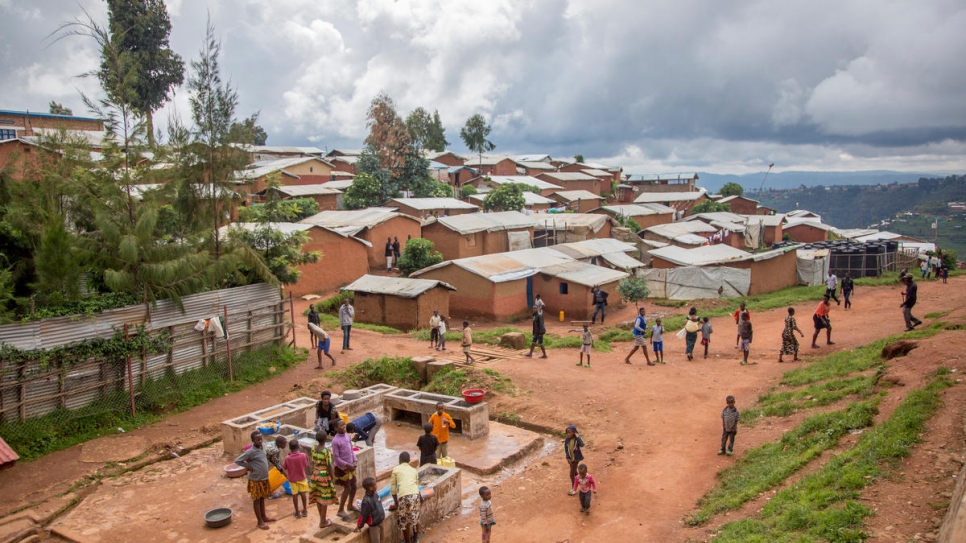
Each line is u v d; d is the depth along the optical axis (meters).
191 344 18.00
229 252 20.11
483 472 13.66
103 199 17.09
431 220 44.00
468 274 32.47
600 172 91.00
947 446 9.26
